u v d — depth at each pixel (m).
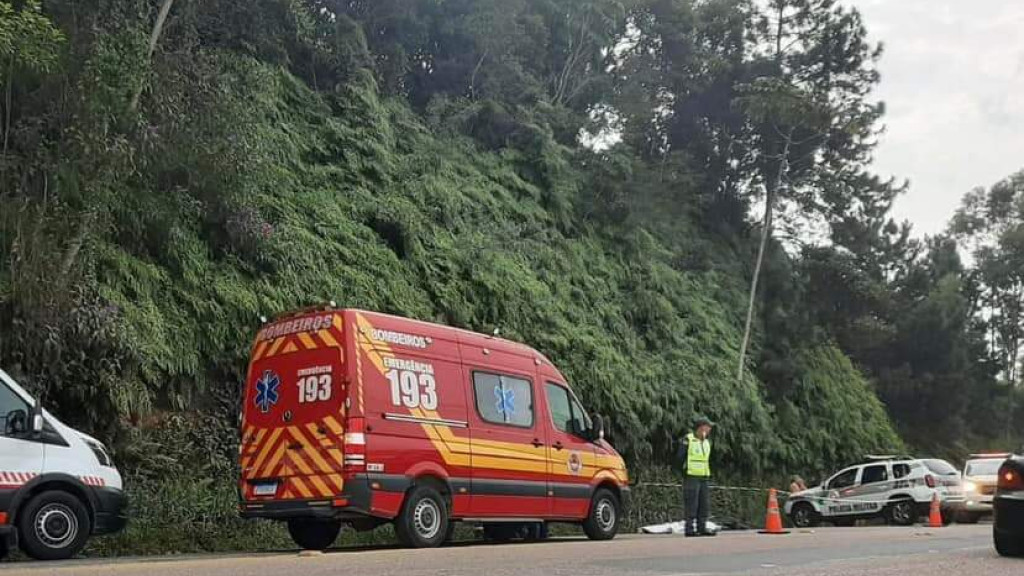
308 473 11.14
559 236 25.08
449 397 12.22
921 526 22.41
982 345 46.25
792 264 35.00
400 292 19.16
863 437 33.28
